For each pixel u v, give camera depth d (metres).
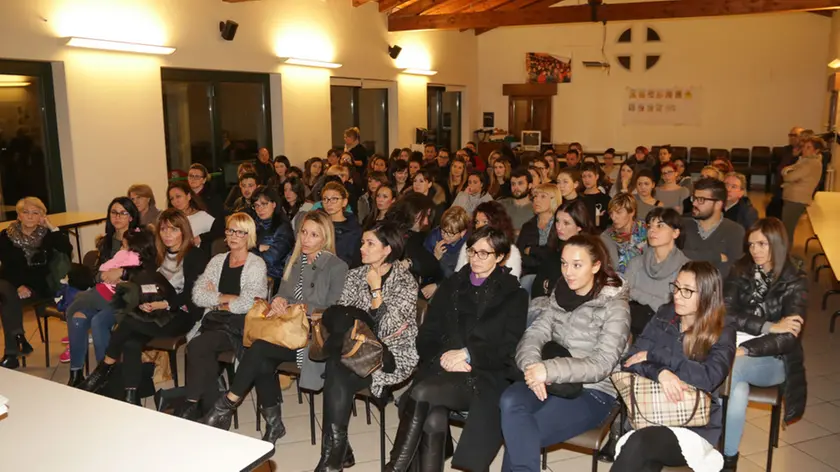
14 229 4.50
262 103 8.73
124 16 6.61
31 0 5.77
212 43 7.70
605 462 3.17
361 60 10.41
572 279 2.65
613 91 14.38
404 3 10.83
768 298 3.02
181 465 1.77
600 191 5.47
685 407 2.39
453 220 4.14
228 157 8.30
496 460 3.19
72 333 3.96
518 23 10.27
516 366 2.68
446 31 13.11
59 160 6.32
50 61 6.10
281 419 3.40
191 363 3.34
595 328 2.66
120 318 3.60
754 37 13.38
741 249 3.95
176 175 7.45
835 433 3.39
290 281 3.59
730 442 2.90
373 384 2.95
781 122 13.47
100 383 3.62
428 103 13.07
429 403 2.68
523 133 14.30
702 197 3.96
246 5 8.10
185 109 7.66
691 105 13.95
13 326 4.32
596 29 14.23
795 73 13.24
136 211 4.34
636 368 2.49
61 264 4.58
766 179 13.13
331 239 3.57
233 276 3.55
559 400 2.59
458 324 2.85
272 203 4.35
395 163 6.61
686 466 2.38
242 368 3.13
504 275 2.86
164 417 2.07
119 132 6.72
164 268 3.86
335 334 2.92
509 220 3.93
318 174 7.35
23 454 1.83
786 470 3.03
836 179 9.87
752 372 2.96
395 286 3.11
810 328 5.09
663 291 3.35
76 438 1.93
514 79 14.75
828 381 4.06
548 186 4.29
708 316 2.46
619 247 3.92
